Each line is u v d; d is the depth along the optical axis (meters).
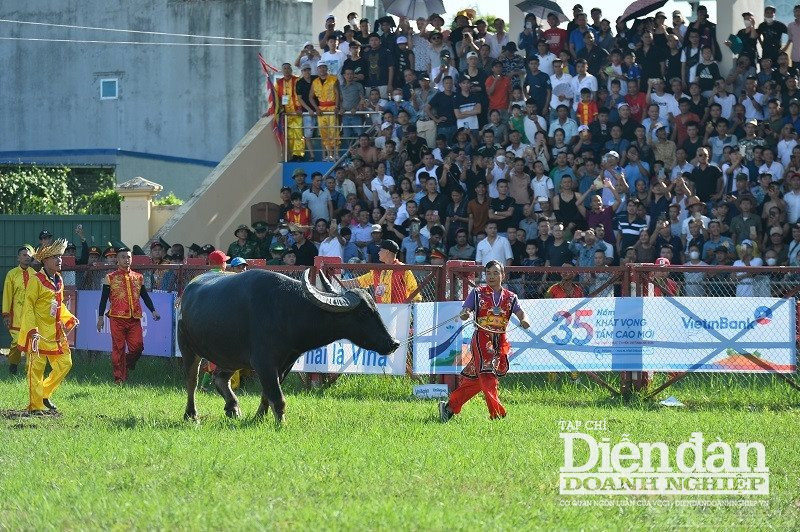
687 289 24.91
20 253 29.59
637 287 23.84
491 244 29.56
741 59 34.09
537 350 23.78
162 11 57.06
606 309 23.58
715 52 34.69
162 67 57.06
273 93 38.38
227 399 20.55
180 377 28.23
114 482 14.08
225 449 16.06
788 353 23.25
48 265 21.11
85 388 25.08
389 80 36.94
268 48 55.69
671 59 34.09
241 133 55.69
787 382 23.52
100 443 16.69
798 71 34.66
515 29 39.03
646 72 34.03
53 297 20.92
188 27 56.56
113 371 28.14
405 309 24.53
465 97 34.31
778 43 35.00
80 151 49.53
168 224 35.03
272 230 34.06
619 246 29.95
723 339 23.34
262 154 37.81
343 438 17.22
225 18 56.03
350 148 35.94
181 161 51.62
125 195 36.94
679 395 23.72
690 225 28.80
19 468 15.05
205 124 56.31
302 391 24.94
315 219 34.09
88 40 58.47
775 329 23.28
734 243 29.02
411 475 14.55
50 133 59.09
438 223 30.78
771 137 31.84
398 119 34.75
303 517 12.18
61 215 38.62
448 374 24.20
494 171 32.28
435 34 37.06
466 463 15.30
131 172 49.34
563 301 23.72
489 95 34.25
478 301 19.58
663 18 34.44
